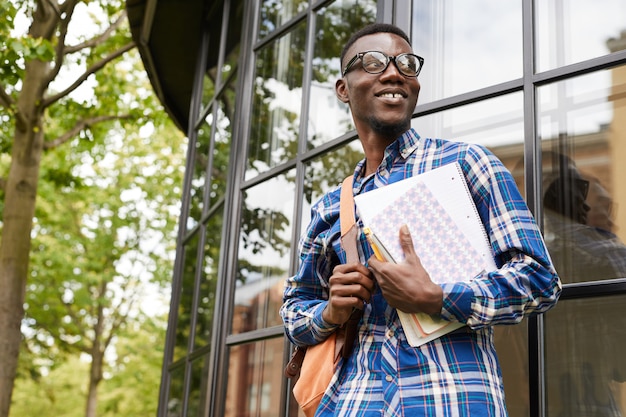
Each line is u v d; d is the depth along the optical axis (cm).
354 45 223
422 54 341
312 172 417
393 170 209
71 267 1681
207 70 670
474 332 185
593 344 261
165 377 627
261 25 522
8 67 873
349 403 190
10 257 964
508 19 316
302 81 448
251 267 457
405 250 180
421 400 177
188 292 607
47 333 1784
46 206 1705
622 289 258
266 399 409
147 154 1731
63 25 938
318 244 220
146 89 1451
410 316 182
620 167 271
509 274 177
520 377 274
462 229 187
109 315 1834
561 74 291
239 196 490
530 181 290
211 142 606
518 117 301
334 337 208
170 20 694
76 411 2438
